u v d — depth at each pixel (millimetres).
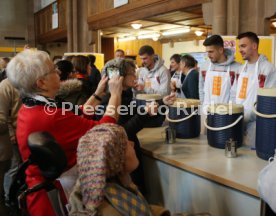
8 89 2096
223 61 2521
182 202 1540
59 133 1219
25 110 1256
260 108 1461
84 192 885
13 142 2227
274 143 1423
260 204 1153
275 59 3008
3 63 4016
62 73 2207
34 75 1221
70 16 7262
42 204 1146
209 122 1730
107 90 1747
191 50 9172
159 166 1683
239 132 1698
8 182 2289
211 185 1367
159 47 10141
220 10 3475
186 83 3293
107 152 891
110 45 9102
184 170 1506
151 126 2289
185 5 4148
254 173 1309
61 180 1091
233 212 1279
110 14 5918
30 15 10984
